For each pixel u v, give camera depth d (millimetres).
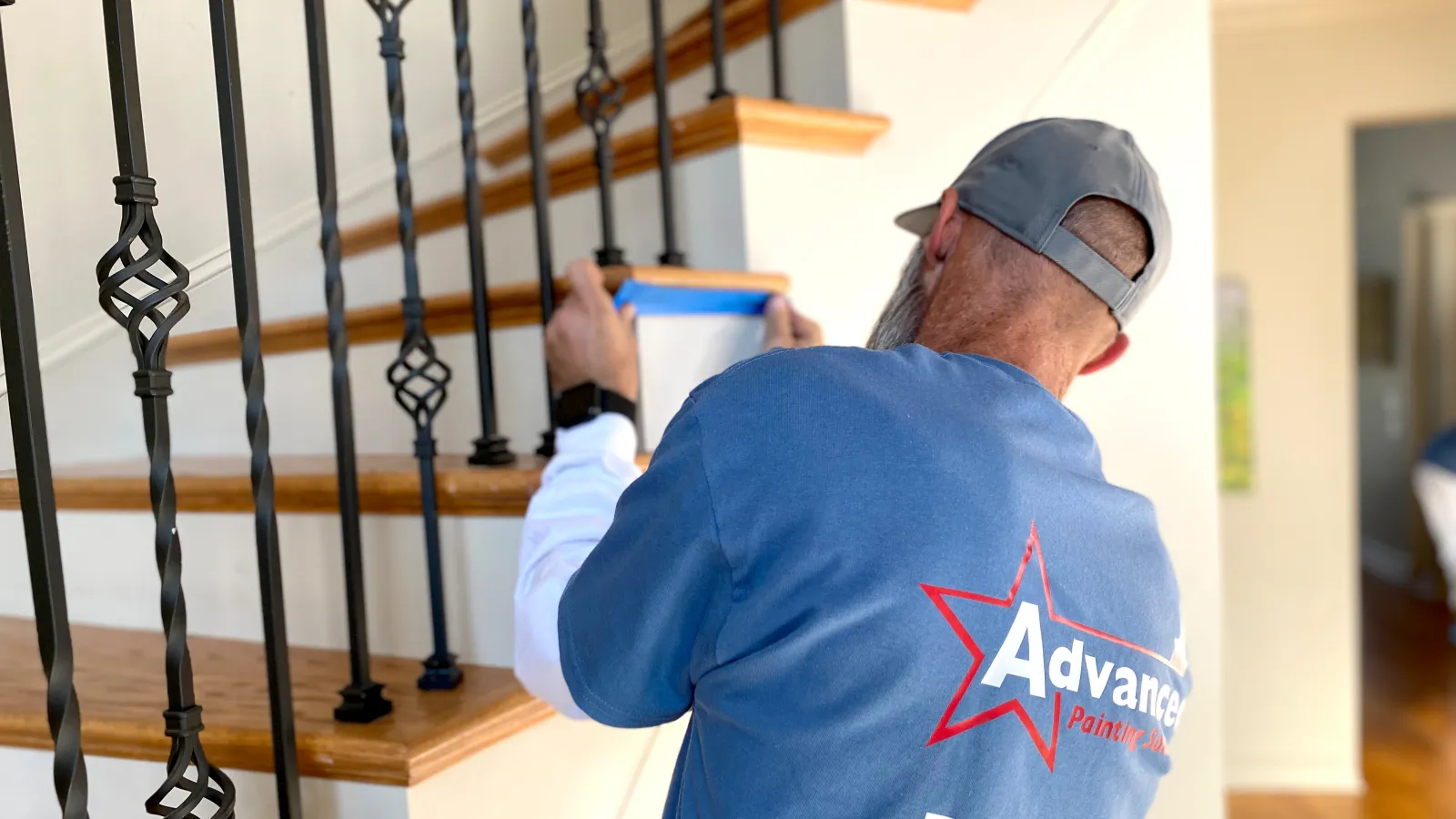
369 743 832
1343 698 3475
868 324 1438
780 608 579
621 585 630
